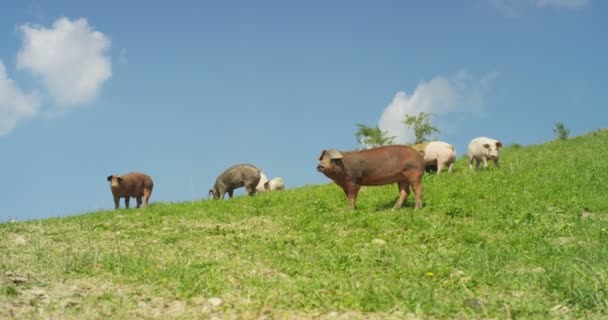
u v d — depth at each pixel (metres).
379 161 15.52
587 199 14.96
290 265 9.20
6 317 6.15
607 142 29.56
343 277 8.39
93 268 8.59
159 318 6.49
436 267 8.99
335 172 15.66
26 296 6.92
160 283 7.83
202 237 12.33
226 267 8.95
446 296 7.42
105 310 6.66
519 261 9.77
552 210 14.33
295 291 7.49
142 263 8.79
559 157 24.62
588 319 6.67
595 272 8.23
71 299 6.93
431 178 20.84
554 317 6.77
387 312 6.80
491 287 8.15
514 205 14.72
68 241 11.64
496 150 22.52
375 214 14.51
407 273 8.69
